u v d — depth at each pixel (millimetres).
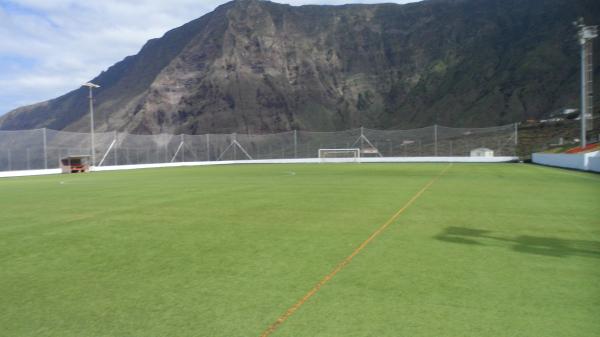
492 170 35250
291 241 8664
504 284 5758
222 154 81688
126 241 8969
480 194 16906
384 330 4410
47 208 14688
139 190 21406
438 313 4824
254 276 6316
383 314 4820
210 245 8445
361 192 18281
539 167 39469
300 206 13961
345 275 6277
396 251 7684
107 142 77938
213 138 84625
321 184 23031
